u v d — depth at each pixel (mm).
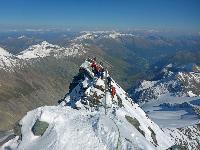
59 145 57062
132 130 61750
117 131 57594
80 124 61406
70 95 89375
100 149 55156
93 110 71688
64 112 66562
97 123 60062
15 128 67188
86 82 87750
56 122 62188
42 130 61562
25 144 60469
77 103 74938
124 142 55719
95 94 76250
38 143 59375
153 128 89188
